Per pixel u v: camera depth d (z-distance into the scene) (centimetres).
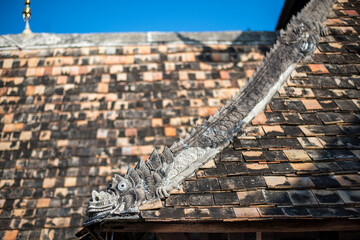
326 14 511
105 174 600
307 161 359
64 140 645
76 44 785
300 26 473
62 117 676
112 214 318
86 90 714
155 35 805
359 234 413
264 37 815
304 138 382
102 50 779
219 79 735
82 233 387
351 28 500
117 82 727
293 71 445
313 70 448
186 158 356
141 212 317
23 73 742
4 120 673
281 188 336
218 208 323
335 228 331
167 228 334
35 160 620
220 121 387
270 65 438
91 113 681
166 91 712
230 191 337
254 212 317
